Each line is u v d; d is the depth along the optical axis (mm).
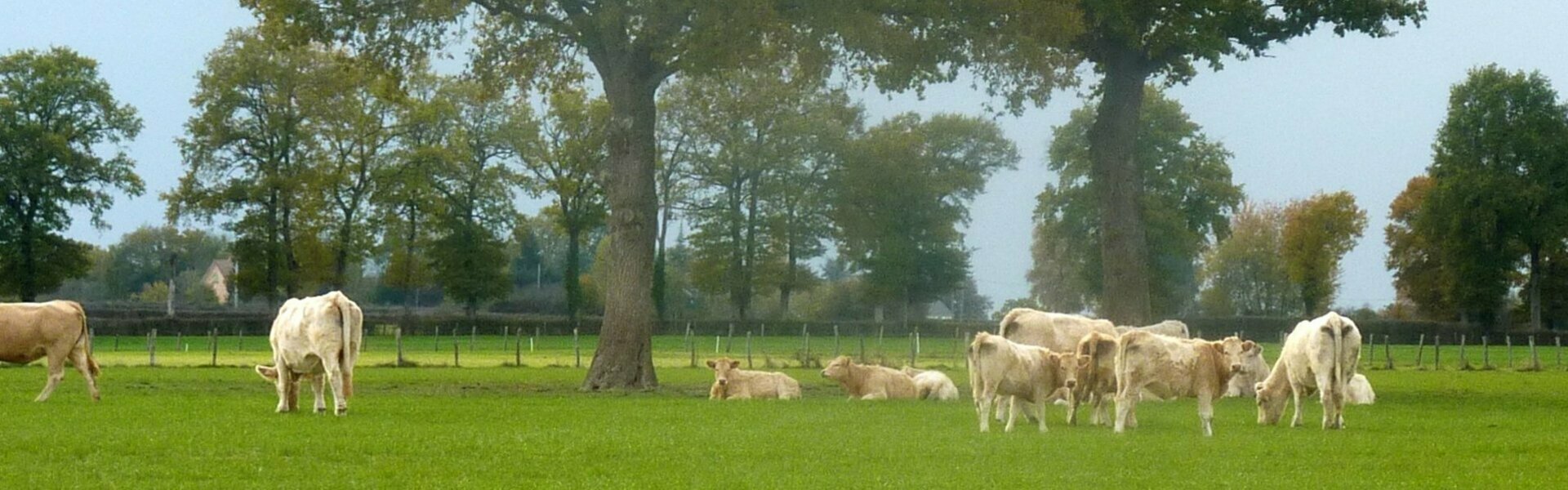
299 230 81875
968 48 38469
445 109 85125
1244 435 21766
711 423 23266
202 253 171750
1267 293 113250
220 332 81000
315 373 24406
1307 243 104188
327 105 80812
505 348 66438
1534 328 91938
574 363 56438
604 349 37906
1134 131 45344
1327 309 105625
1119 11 40344
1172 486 15312
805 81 40625
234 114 80250
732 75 43562
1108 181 45344
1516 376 51625
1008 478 15766
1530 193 88062
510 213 91938
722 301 100750
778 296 99188
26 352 26500
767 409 27438
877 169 85062
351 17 37250
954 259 87062
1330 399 23625
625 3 35688
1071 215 81875
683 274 109062
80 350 27109
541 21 38281
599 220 94625
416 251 91312
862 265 87812
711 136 88188
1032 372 22250
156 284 148125
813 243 90625
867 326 83062
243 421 21938
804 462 17094
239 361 53781
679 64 36531
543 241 152750
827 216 88375
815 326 84375
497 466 16453
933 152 88625
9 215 82375
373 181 84250
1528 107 89875
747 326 86125
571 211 94125
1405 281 104000
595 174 90062
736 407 28266
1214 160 82562
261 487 14523
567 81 42531
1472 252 91062
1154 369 22062
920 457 17797
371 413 24625
